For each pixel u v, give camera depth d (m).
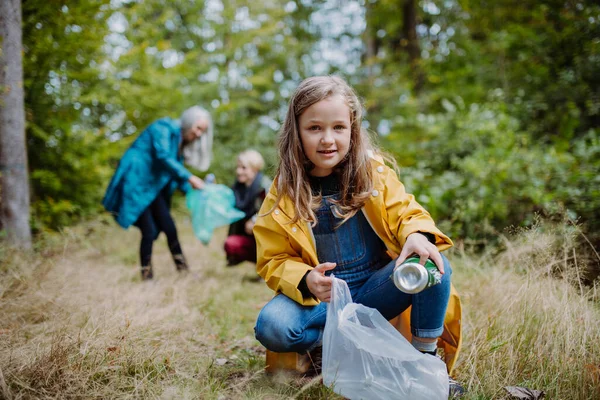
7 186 3.60
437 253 1.57
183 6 10.34
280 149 1.82
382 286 1.72
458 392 1.68
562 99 6.11
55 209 4.72
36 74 4.73
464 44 9.68
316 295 1.64
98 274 3.39
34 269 2.99
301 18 12.99
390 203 1.74
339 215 1.77
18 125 3.69
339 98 1.67
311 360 1.87
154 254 5.08
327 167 1.71
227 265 4.35
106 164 5.77
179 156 4.12
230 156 9.84
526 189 3.88
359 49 12.87
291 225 1.77
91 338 1.94
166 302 2.94
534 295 2.10
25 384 1.64
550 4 6.64
